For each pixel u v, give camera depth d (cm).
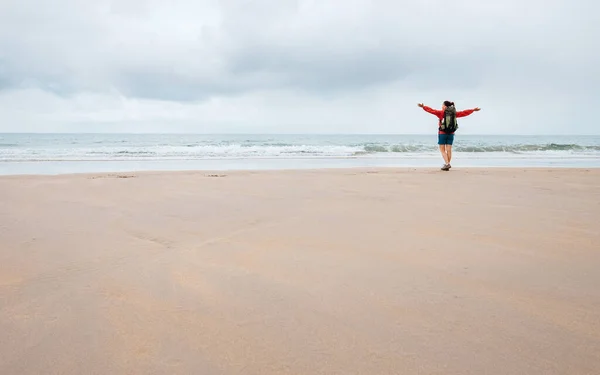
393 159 1585
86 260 217
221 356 124
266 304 161
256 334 137
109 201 412
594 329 139
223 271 200
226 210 364
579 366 117
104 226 298
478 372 114
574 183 606
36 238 263
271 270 201
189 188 517
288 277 191
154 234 275
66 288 178
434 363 119
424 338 133
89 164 1230
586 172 846
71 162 1317
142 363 121
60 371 117
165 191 487
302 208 375
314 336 136
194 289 177
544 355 123
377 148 2209
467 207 382
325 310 155
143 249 239
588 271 197
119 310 156
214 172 802
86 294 171
